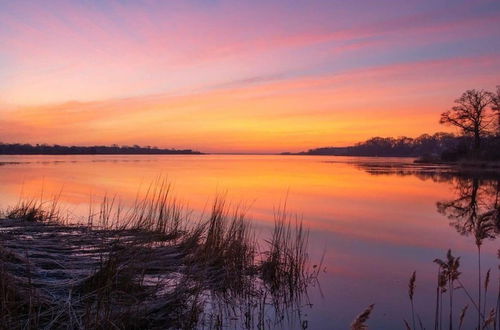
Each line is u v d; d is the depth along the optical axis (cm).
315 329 665
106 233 1174
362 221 1677
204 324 673
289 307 759
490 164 6347
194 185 3222
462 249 1200
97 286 684
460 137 7594
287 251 1017
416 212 1942
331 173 5159
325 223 1619
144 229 1180
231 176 4441
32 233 1187
